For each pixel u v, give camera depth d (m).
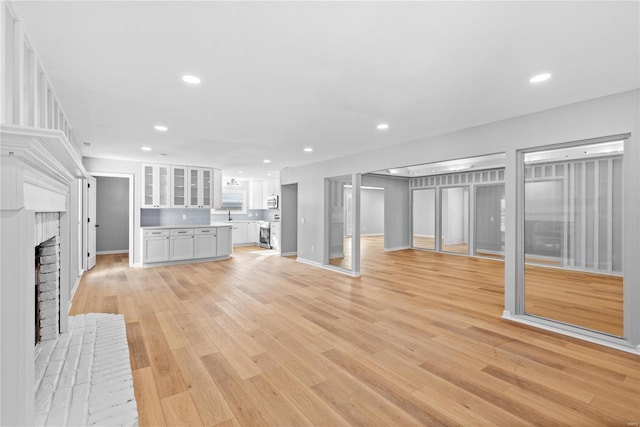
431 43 1.97
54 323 2.78
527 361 2.49
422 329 3.15
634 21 1.72
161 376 2.25
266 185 10.20
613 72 2.36
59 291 2.92
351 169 5.73
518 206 3.42
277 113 3.36
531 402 1.96
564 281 5.22
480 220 8.40
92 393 1.97
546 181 6.32
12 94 1.64
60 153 1.67
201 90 2.74
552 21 1.73
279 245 8.34
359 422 1.77
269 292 4.53
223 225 7.36
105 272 5.86
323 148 5.19
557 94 2.79
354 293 4.49
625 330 2.71
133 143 4.80
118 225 8.38
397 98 2.91
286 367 2.39
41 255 2.71
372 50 2.06
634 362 2.47
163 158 6.16
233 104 3.09
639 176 2.61
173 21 1.74
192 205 7.09
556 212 6.20
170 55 2.13
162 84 2.61
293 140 4.62
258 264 6.82
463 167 7.99
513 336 2.97
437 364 2.44
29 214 1.44
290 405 1.93
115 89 2.71
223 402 1.95
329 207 6.55
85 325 3.15
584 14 1.66
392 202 9.39
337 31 1.84
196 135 4.32
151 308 3.78
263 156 5.96
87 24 1.76
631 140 2.65
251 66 2.30
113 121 3.65
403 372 2.32
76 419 1.71
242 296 4.32
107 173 6.15
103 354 2.52
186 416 1.82
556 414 1.84
